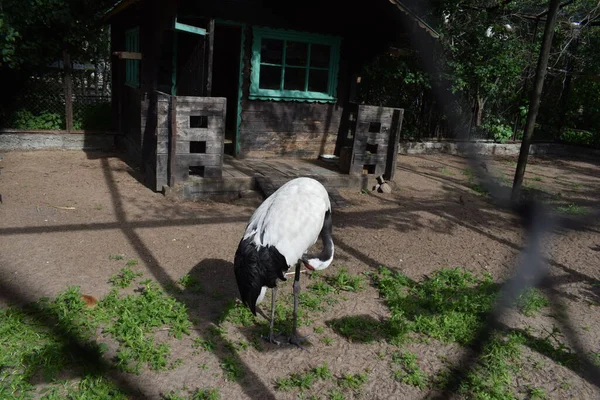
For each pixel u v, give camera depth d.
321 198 4.20
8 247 5.39
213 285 4.94
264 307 4.63
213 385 3.54
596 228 7.70
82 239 5.74
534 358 4.16
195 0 7.98
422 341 4.27
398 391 3.63
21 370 3.53
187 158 7.27
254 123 9.10
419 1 11.66
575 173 12.09
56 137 10.39
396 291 4.99
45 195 7.14
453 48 12.03
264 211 4.06
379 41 9.30
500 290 5.26
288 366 3.84
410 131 12.83
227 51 11.18
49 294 4.49
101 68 13.16
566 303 5.16
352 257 5.88
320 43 9.29
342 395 3.54
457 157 12.83
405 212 7.68
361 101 12.08
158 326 4.17
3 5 9.39
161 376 3.59
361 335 4.29
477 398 3.59
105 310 4.27
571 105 15.02
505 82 12.88
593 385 3.87
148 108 8.54
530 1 13.54
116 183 7.95
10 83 10.28
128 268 5.12
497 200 8.81
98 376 3.49
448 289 5.12
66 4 10.26
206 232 6.24
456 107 13.32
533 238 7.03
